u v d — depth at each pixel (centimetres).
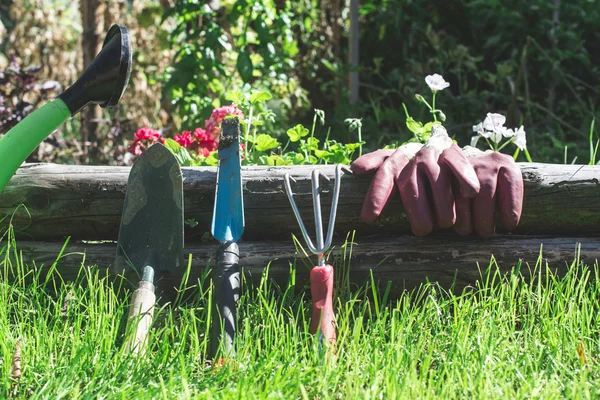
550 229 271
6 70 468
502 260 264
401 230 273
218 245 276
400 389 201
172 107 567
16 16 624
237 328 237
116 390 206
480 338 229
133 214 265
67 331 240
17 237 281
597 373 222
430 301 253
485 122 310
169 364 221
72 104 233
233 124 267
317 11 643
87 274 270
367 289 267
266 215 272
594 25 634
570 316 243
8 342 225
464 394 203
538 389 204
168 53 593
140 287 245
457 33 641
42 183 273
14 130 231
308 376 212
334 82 630
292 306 266
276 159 312
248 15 499
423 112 559
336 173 248
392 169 260
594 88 598
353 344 227
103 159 500
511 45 618
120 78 232
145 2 621
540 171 266
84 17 504
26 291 265
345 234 275
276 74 564
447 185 251
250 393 197
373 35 653
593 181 264
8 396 209
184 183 272
